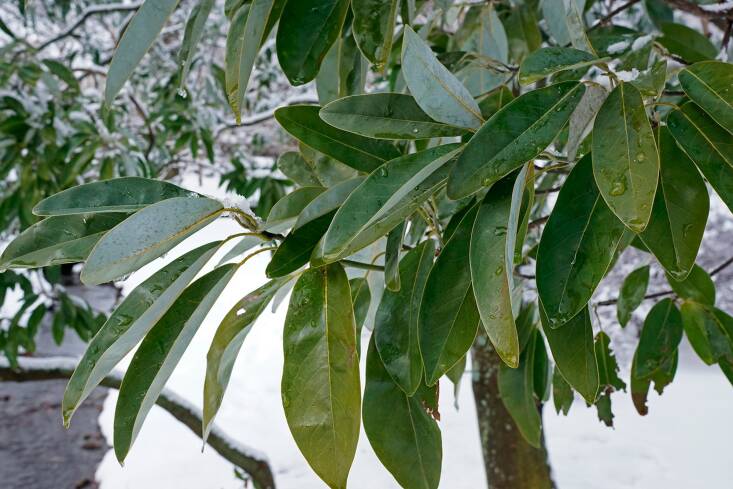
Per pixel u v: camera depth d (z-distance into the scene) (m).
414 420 0.48
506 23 1.04
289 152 0.62
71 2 2.43
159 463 3.52
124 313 0.41
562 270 0.40
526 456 1.59
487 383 1.62
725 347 0.78
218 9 2.45
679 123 0.43
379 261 0.63
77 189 0.43
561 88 0.39
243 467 1.77
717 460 3.23
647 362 0.81
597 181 0.35
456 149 0.39
